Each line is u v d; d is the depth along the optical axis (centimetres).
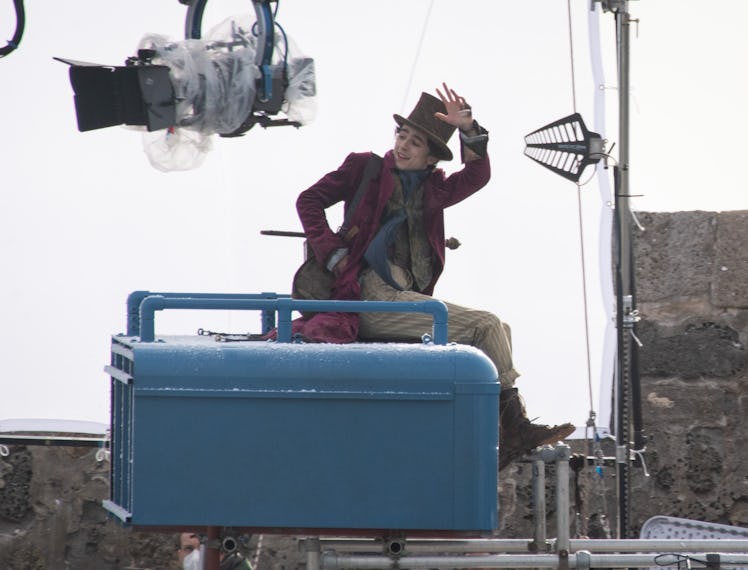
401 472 1382
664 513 2420
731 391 2414
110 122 1530
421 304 1460
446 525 1382
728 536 2019
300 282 1683
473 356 1395
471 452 1384
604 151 2059
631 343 2142
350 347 1400
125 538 2355
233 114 1587
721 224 2409
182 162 1648
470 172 1714
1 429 2098
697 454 2417
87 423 2112
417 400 1384
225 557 1559
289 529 1410
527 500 2383
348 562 1473
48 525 2347
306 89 1694
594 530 2353
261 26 1612
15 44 1775
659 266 2430
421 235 1719
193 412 1373
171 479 1371
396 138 1720
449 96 1691
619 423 2092
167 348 1387
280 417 1379
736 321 2412
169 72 1545
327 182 1698
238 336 1669
